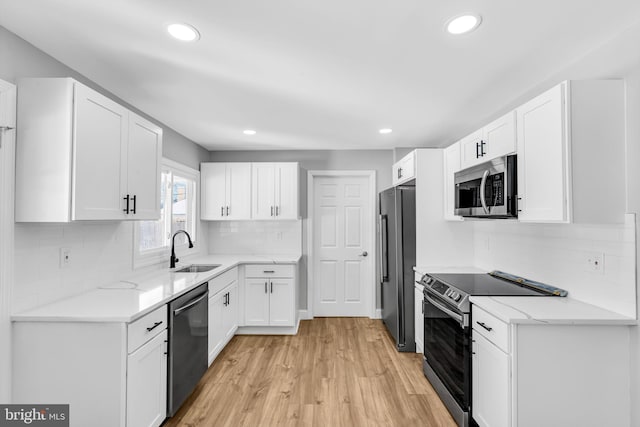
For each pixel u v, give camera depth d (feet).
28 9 4.91
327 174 14.79
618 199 5.58
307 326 13.71
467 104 9.07
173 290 7.45
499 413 5.90
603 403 5.61
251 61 6.59
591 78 6.24
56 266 6.50
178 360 7.25
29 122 5.57
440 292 8.18
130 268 8.90
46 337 5.53
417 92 8.24
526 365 5.61
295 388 8.69
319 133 12.06
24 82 5.57
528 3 4.81
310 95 8.41
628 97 5.52
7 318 5.47
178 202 12.39
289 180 13.53
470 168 8.28
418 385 8.86
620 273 5.76
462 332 7.11
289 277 12.58
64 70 6.70
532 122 6.26
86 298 6.73
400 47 6.07
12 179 5.53
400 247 11.03
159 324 6.56
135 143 7.32
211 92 8.20
